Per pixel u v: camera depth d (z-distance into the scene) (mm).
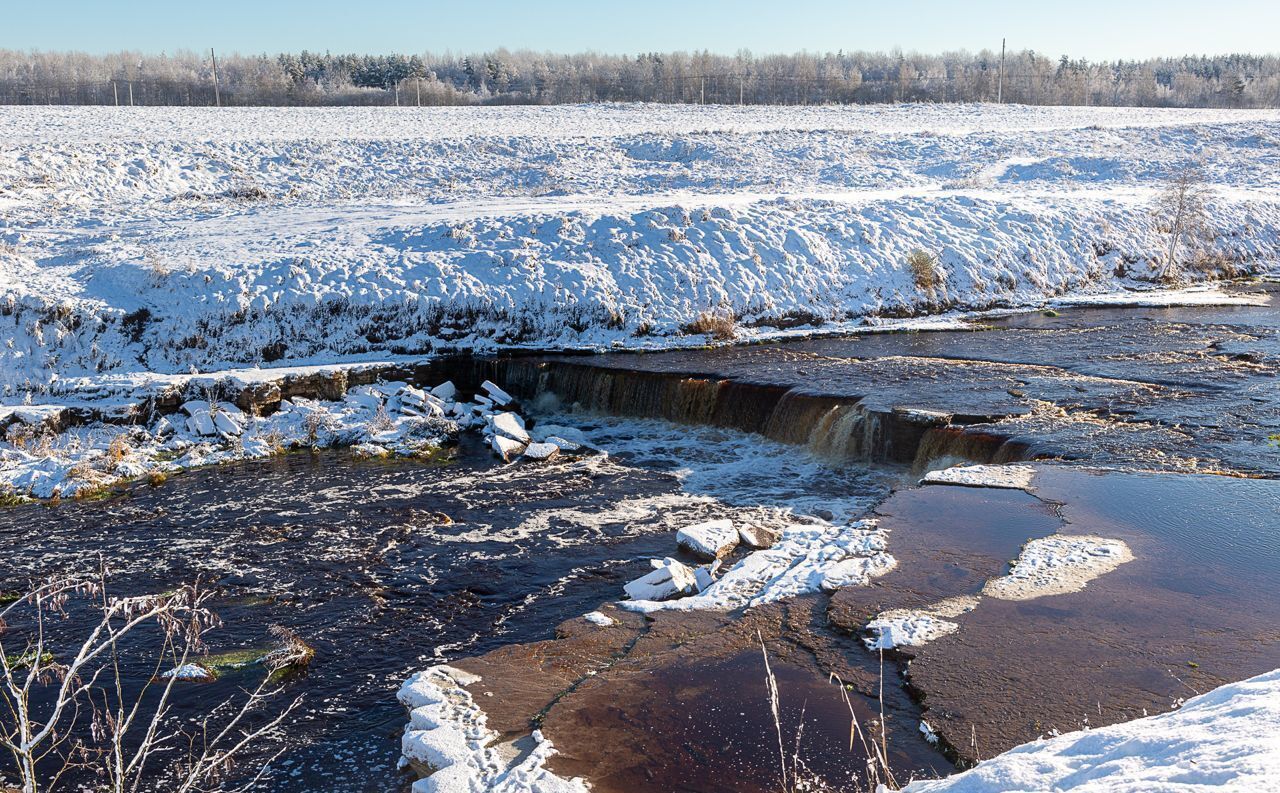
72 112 53375
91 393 18516
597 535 13359
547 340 22531
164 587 11812
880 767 6594
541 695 8039
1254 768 3184
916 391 17391
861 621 8625
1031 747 4297
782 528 13398
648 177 40844
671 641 8719
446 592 11617
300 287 22125
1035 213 29312
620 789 6578
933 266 26047
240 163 39625
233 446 17438
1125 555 9680
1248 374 17891
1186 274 29062
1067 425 14969
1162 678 7312
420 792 6746
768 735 7090
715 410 18641
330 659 10055
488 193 36312
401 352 21641
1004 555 9867
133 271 22344
